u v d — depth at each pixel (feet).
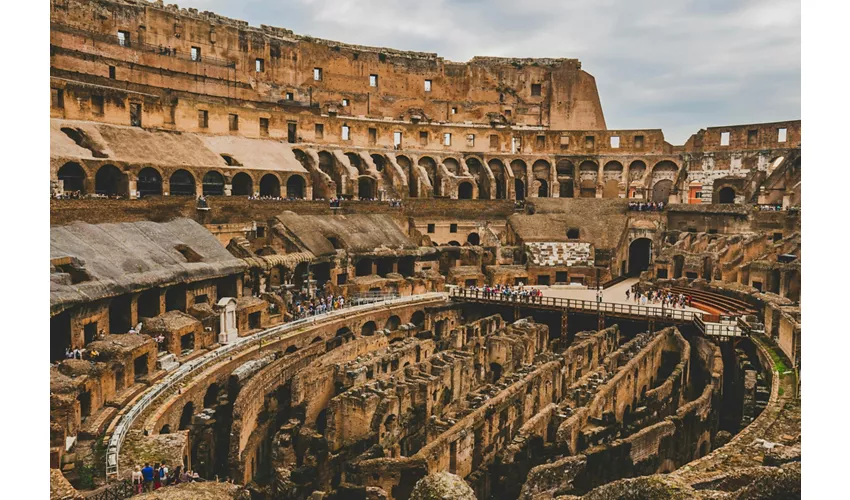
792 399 106.01
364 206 255.70
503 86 349.00
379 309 192.44
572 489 88.79
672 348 174.91
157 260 150.71
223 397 122.72
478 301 212.43
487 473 101.19
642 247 290.35
